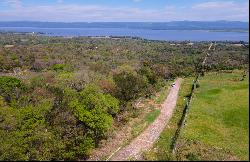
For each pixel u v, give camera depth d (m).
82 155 28.31
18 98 39.84
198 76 65.69
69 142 28.36
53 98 37.19
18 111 32.53
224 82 54.94
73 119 31.05
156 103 44.97
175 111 40.72
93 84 43.81
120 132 33.41
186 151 27.34
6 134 28.58
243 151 27.14
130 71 60.69
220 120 34.72
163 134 32.50
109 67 80.56
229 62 74.06
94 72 66.94
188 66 80.69
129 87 45.72
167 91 53.50
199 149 27.77
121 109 39.12
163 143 30.20
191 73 73.62
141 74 57.59
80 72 62.16
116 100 38.56
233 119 34.09
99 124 31.16
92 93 35.38
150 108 42.16
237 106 37.41
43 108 32.62
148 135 32.53
